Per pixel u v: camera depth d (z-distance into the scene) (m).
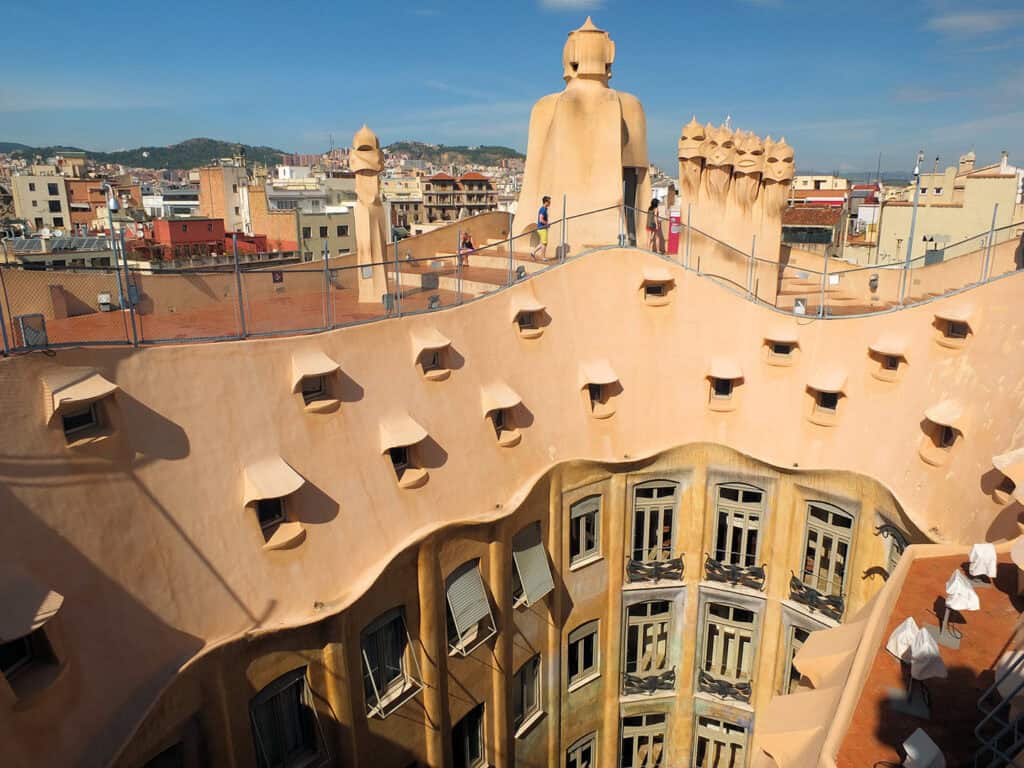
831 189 114.50
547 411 28.02
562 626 29.31
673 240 32.16
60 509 15.51
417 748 23.11
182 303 21.64
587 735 31.69
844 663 16.17
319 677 19.80
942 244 63.03
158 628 16.64
